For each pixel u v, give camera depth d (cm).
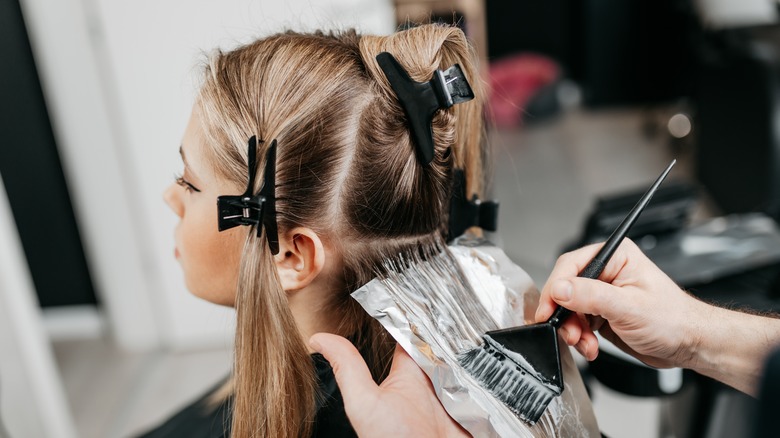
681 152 294
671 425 115
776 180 195
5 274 111
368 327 57
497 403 48
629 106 377
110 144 157
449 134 55
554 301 54
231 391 76
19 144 164
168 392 164
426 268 55
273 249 50
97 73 150
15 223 173
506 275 57
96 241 167
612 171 288
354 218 53
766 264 94
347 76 51
